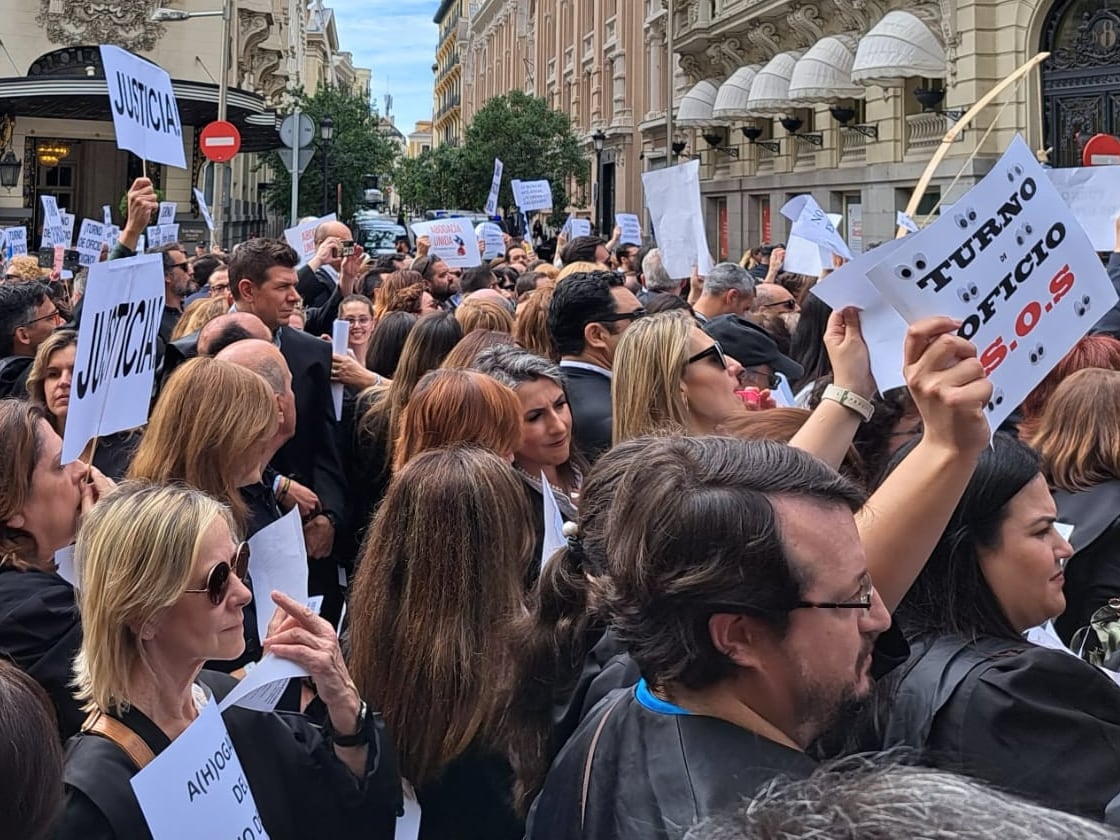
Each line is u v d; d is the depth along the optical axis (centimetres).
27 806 173
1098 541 352
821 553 179
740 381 601
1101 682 232
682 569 177
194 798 225
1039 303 247
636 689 196
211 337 521
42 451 314
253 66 3856
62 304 812
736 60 3062
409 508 298
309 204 3853
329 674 262
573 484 457
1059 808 206
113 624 236
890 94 2234
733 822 120
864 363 263
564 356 547
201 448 363
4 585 294
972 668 229
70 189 3606
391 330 679
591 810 181
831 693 180
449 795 292
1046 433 382
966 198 242
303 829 260
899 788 114
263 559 317
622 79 4431
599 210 4116
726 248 3191
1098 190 585
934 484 215
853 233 2461
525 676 272
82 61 3259
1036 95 1880
